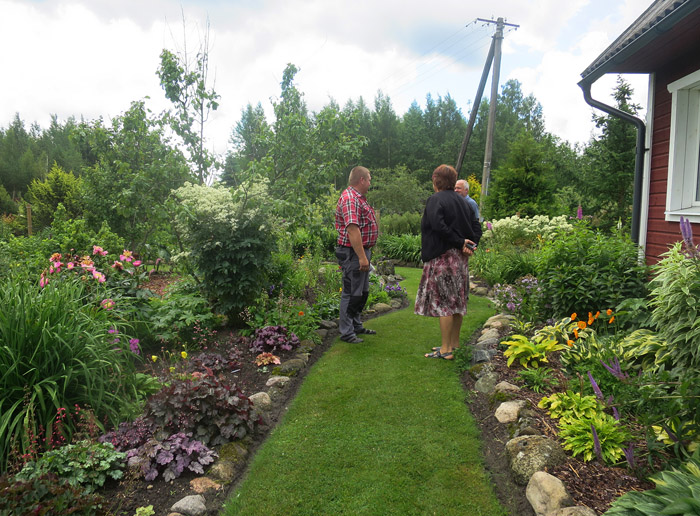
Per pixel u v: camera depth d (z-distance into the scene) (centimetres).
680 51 425
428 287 391
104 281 397
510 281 733
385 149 4175
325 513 210
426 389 339
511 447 242
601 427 231
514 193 1352
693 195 444
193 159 602
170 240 582
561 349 362
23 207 1981
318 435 279
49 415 246
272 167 599
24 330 254
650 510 162
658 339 314
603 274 422
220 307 477
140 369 367
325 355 427
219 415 269
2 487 190
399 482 231
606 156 1255
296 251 1004
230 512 210
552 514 189
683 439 217
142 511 201
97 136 558
